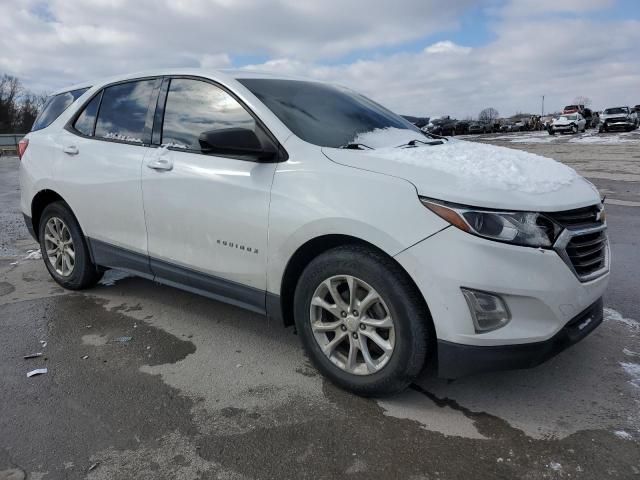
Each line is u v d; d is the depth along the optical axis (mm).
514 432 2605
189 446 2525
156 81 3898
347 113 3656
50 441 2564
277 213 2988
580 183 2996
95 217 4145
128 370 3260
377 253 2725
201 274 3486
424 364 2711
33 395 2977
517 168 2863
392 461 2404
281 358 3406
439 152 3094
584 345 3498
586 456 2416
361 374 2867
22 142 4863
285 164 3033
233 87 3414
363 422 2699
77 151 4242
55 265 4742
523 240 2488
